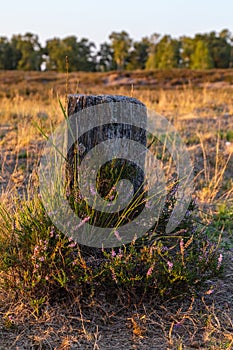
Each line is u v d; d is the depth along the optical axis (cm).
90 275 264
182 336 249
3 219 302
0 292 285
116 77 2803
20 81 2947
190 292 275
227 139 658
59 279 256
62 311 266
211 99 1072
